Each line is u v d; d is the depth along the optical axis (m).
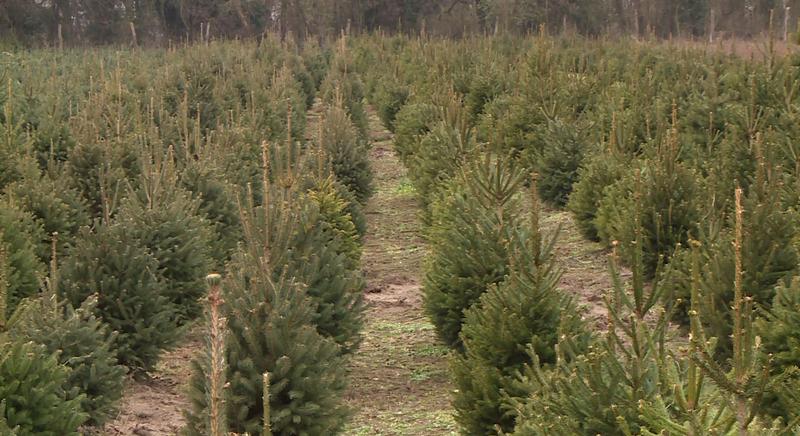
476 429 8.06
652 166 13.09
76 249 10.27
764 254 9.20
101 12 66.44
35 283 10.88
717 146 17.23
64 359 7.91
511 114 20.97
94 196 14.89
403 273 16.31
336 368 7.93
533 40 38.56
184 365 11.08
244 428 7.33
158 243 11.22
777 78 18.59
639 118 18.78
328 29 61.75
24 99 21.11
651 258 12.64
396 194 22.97
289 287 7.72
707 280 9.31
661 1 57.34
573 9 57.56
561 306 8.30
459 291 10.60
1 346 6.82
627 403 5.56
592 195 16.23
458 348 11.03
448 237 11.10
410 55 40.97
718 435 4.57
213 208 14.56
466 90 28.72
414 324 12.95
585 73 28.02
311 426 7.52
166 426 8.92
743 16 52.09
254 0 70.31
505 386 7.90
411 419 9.37
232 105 27.14
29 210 13.04
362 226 16.42
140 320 9.89
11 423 6.61
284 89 30.11
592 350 6.34
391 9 66.50
